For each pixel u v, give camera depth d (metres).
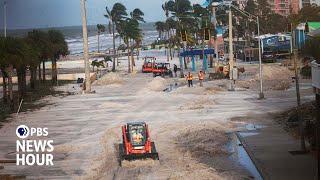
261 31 157.25
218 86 61.00
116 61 131.00
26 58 50.66
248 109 42.56
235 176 22.75
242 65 91.56
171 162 25.94
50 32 77.62
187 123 37.19
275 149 27.17
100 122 40.19
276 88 55.12
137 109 46.38
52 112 47.09
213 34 93.38
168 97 53.81
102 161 26.97
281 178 21.56
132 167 25.27
